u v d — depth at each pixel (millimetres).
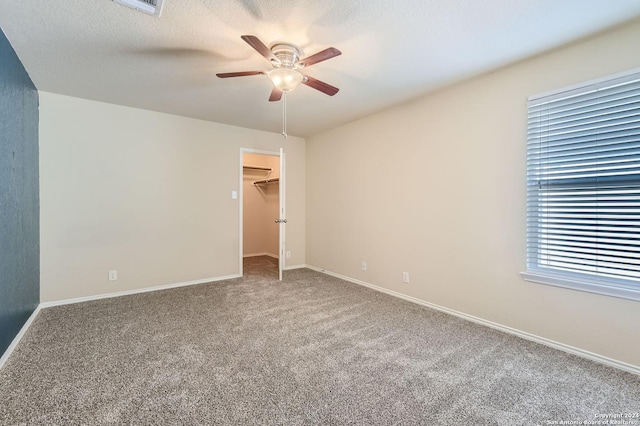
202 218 4184
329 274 4711
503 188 2590
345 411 1604
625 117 1971
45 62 2463
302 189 5270
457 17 1848
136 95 3219
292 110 3709
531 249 2441
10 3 1711
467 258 2865
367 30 1995
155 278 3838
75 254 3330
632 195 1966
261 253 6516
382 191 3768
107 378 1881
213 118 4066
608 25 1933
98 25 1947
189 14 1832
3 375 1896
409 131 3402
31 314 2775
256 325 2721
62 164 3238
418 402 1677
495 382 1866
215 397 1709
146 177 3752
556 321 2297
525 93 2428
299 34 2047
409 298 3439
